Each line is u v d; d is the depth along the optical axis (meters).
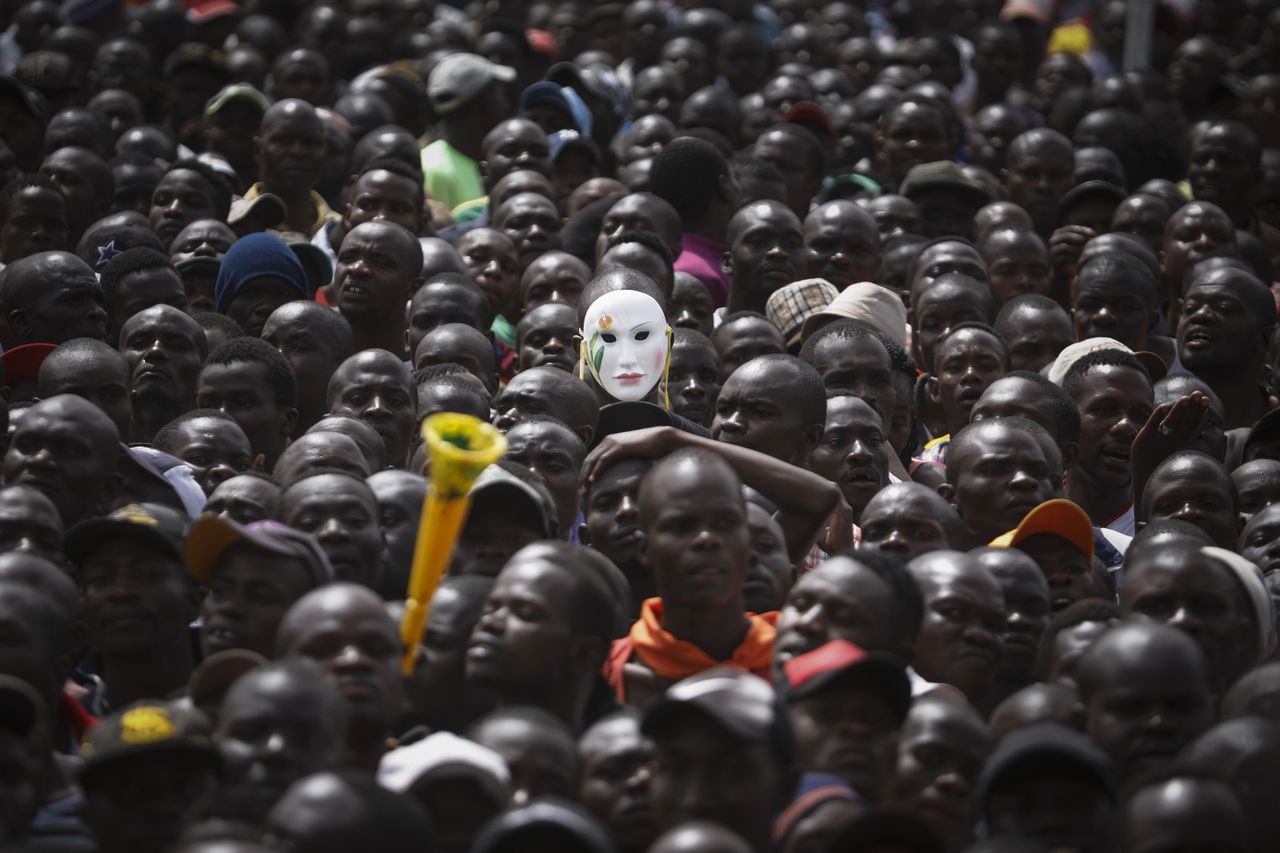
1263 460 30.77
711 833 17.02
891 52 62.88
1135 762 20.41
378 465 27.70
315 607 20.08
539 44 61.19
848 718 20.02
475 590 21.98
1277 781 19.52
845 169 53.38
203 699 20.27
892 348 33.38
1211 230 42.12
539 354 34.75
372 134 45.66
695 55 59.03
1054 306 37.09
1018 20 67.88
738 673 19.36
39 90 51.56
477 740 19.31
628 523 24.97
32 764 19.05
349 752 19.55
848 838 17.66
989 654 23.53
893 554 24.92
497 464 25.38
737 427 28.75
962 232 46.53
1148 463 31.16
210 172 41.69
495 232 39.78
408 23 65.69
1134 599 23.81
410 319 35.62
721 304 40.03
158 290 34.16
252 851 16.41
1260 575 24.81
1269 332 37.62
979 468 28.39
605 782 19.36
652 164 41.75
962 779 20.58
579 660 21.17
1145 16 62.66
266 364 30.05
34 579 22.11
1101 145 52.66
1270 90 58.12
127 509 23.81
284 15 63.50
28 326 32.56
